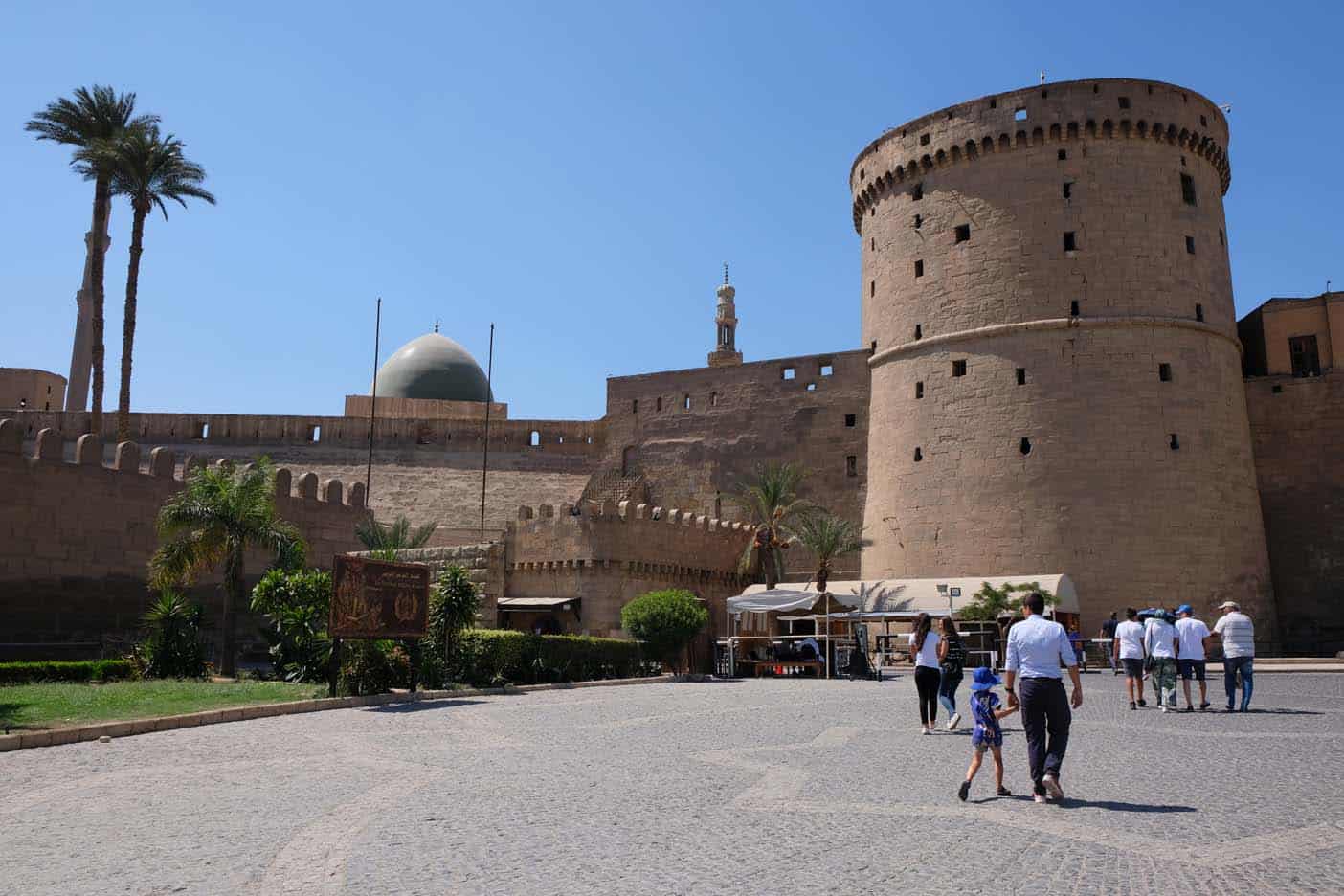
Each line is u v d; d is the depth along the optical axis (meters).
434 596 26.14
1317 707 20.72
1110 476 44.41
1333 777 11.89
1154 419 44.88
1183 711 20.05
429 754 14.36
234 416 62.69
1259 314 52.12
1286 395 49.81
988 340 47.47
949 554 46.75
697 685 28.91
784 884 7.52
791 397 57.09
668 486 59.69
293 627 25.69
